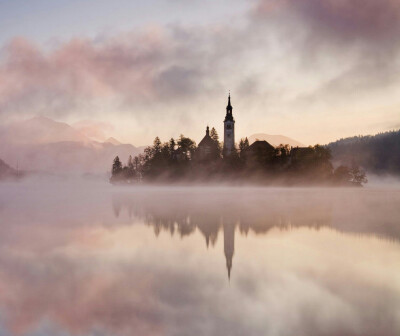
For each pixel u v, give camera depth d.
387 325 9.44
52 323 9.58
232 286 12.77
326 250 18.72
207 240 21.69
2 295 11.83
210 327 9.35
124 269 15.05
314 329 9.30
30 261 16.45
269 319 9.94
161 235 23.58
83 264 15.90
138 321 9.73
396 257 17.16
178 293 12.08
